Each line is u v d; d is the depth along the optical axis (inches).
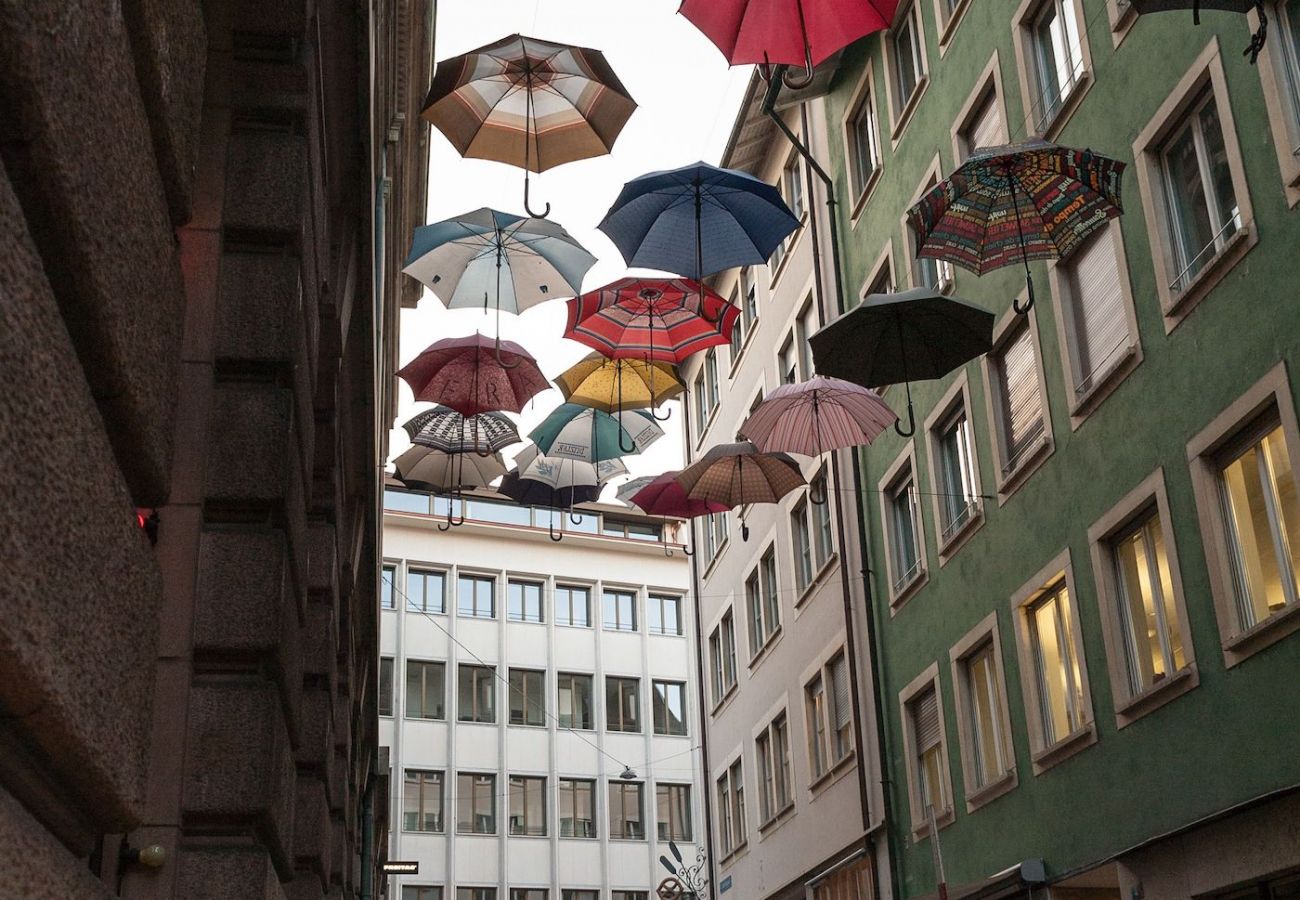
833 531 1037.2
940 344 543.2
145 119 115.6
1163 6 350.9
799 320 1138.7
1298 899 499.5
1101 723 638.5
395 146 756.6
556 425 741.9
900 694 893.2
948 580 822.5
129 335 113.6
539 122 478.3
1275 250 519.2
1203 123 581.0
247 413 228.8
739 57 443.5
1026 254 463.5
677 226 548.1
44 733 95.0
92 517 101.3
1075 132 679.1
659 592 2284.7
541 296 578.9
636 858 2114.9
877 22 436.1
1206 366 563.8
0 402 80.5
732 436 1347.2
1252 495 541.6
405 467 768.9
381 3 477.7
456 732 2089.1
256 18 242.8
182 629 215.3
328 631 352.8
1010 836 729.6
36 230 95.7
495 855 2043.6
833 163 1048.2
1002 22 760.3
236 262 236.1
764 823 1191.6
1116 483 633.6
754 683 1249.4
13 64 84.3
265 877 209.9
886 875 901.8
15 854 90.0
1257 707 520.1
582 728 2166.6
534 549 2228.1
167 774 207.0
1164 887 573.3
